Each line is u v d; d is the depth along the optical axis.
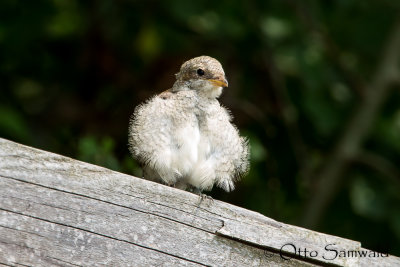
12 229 5.98
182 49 12.23
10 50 11.93
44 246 6.03
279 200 12.23
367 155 12.07
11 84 12.00
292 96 12.27
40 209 6.09
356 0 12.41
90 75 12.27
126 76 12.23
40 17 11.89
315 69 11.98
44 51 12.24
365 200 12.01
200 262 6.37
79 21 12.22
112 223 6.23
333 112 12.03
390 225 11.88
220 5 12.31
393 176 12.04
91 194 6.23
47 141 11.45
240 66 12.54
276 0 12.59
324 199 11.91
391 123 12.59
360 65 13.06
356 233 12.20
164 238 6.33
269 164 12.11
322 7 12.78
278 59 12.26
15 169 6.10
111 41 12.32
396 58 12.43
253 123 12.21
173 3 11.73
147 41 12.18
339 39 12.81
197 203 6.48
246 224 6.54
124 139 11.80
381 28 12.63
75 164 6.26
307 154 12.39
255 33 12.30
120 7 12.35
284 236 6.59
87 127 11.94
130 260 6.20
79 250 6.10
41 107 12.04
